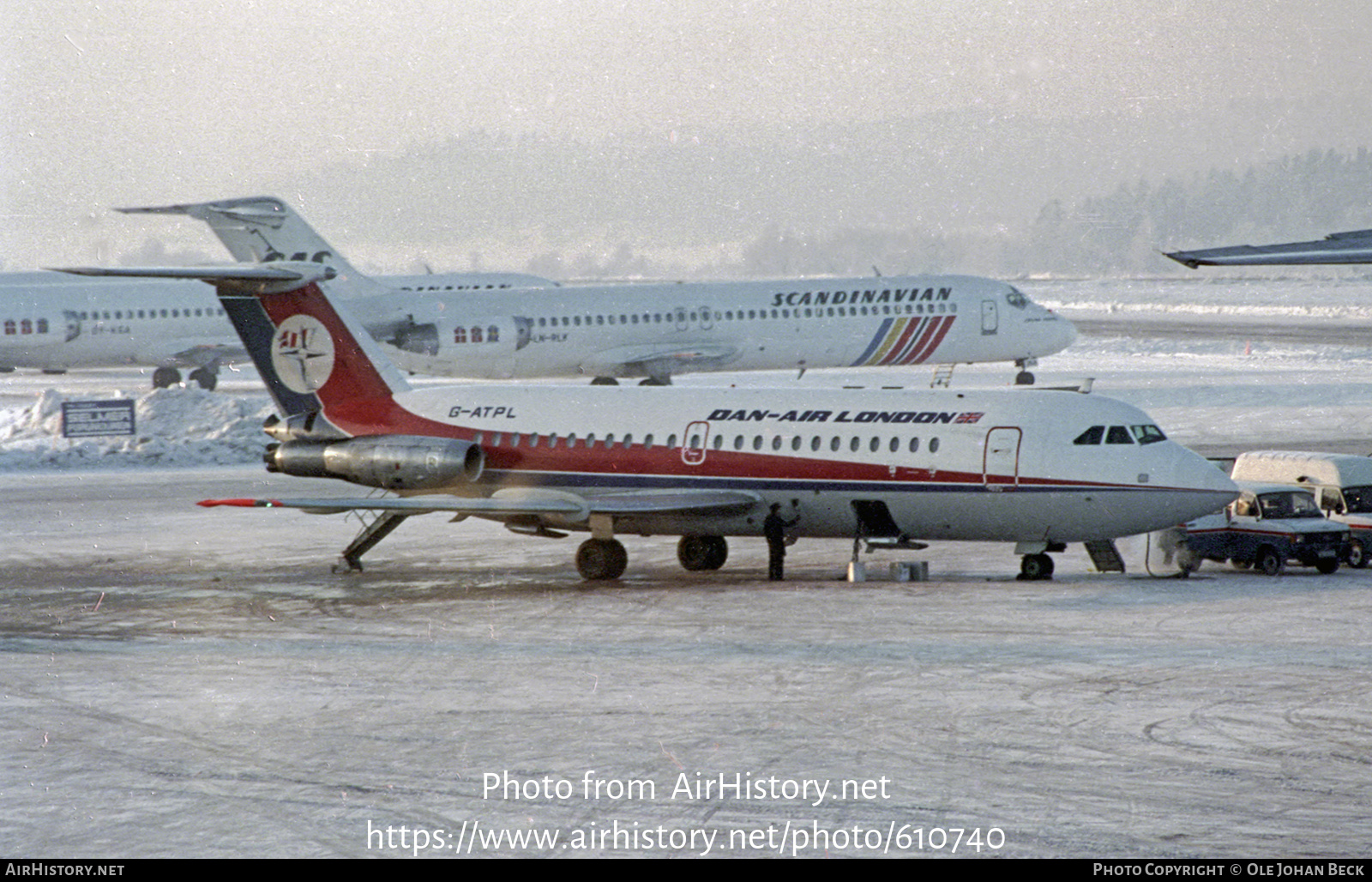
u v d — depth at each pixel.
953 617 63.69
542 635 61.16
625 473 78.38
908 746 43.22
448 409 82.19
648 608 67.25
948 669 53.19
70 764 42.66
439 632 62.19
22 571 81.31
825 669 53.47
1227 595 69.69
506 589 74.25
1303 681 50.75
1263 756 41.81
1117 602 67.25
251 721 47.19
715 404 78.62
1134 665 53.56
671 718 46.78
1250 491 80.50
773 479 75.69
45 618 66.88
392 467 79.56
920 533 75.06
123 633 62.97
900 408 75.19
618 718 46.91
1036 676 51.94
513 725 46.19
